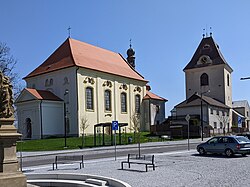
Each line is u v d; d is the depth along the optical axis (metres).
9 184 10.09
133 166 18.64
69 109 54.97
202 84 78.88
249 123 93.25
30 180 14.13
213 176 14.31
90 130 55.75
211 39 80.38
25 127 54.53
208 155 25.22
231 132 75.06
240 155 25.03
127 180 13.46
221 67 76.62
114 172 16.19
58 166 20.64
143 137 55.34
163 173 15.45
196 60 80.31
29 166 21.77
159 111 73.12
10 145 10.47
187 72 80.81
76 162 20.50
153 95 73.75
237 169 16.62
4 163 10.26
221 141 24.69
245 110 90.06
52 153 32.97
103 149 36.47
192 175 14.69
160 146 39.41
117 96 62.94
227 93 78.38
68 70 55.50
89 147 40.53
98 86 58.59
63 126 55.44
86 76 56.38
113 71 62.91
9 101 10.80
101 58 66.50
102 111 58.91
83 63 57.03
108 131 59.47
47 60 61.50
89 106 56.56
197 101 67.75
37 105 52.88
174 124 61.53
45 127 52.91
